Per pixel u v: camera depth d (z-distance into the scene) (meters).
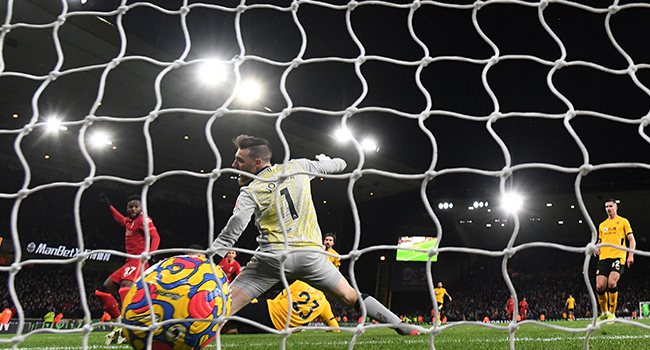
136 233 5.56
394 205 31.02
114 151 24.69
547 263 33.47
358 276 31.73
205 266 2.26
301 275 2.80
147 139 1.71
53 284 22.81
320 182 29.00
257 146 2.90
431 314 29.98
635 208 27.14
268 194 2.79
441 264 32.75
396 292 32.16
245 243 29.69
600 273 6.82
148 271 2.20
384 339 4.34
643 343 3.32
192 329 2.12
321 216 34.66
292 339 4.83
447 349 3.04
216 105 19.50
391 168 26.22
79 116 20.73
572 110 1.80
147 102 19.91
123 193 27.33
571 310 22.36
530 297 31.33
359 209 32.94
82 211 25.02
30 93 18.91
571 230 32.31
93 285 24.31
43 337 6.52
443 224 32.56
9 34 14.99
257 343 4.24
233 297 2.78
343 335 5.54
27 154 23.27
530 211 29.77
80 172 25.84
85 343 1.47
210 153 25.97
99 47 15.52
